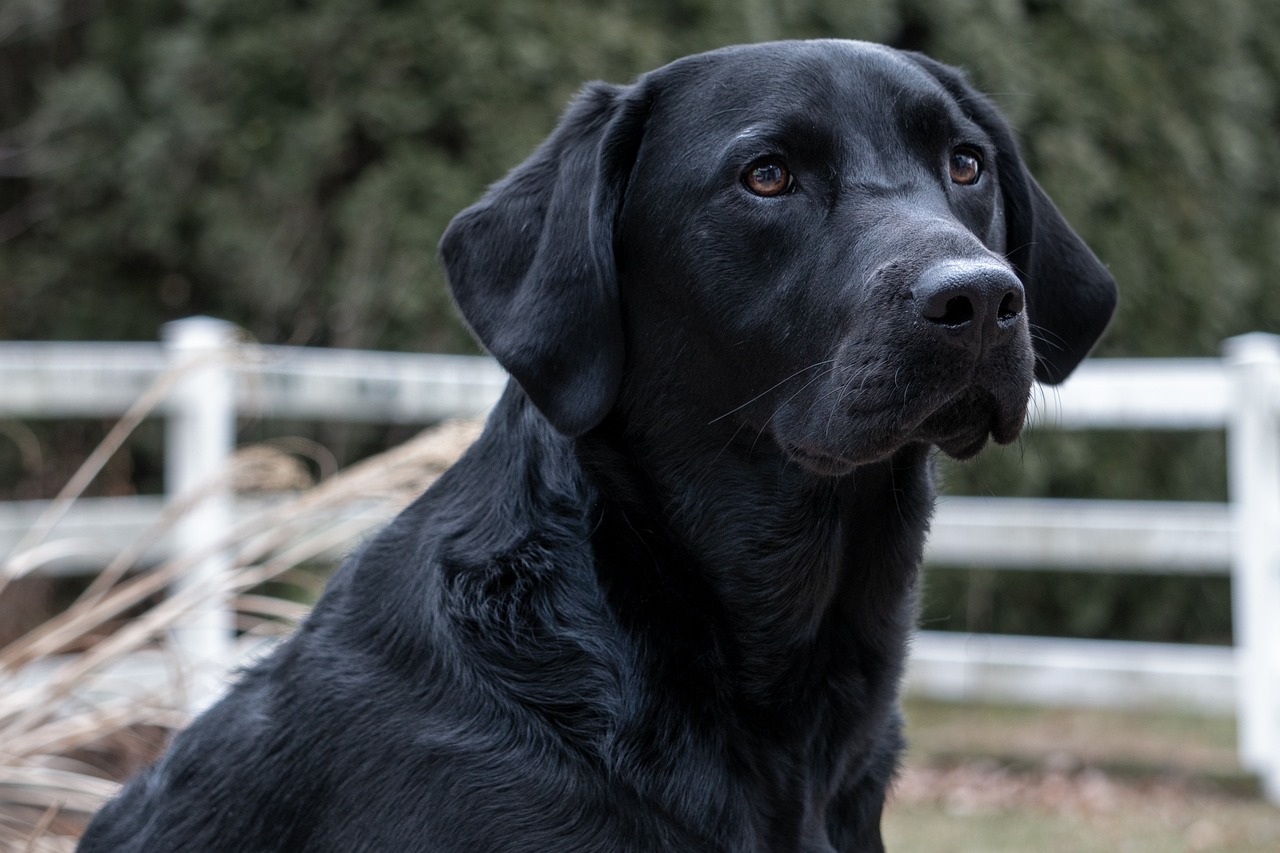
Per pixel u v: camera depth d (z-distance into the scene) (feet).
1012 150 13.60
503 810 10.60
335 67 38.19
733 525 11.87
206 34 38.93
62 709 18.25
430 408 28.63
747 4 39.27
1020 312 10.76
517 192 12.42
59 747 17.13
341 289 38.34
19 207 44.83
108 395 25.30
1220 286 46.32
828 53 12.16
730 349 11.87
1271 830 26.66
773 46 12.29
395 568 12.12
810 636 11.98
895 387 10.68
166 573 18.54
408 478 18.62
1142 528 31.63
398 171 37.93
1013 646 35.96
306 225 39.14
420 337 38.14
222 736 12.15
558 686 11.07
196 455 25.54
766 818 11.66
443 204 37.78
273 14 38.52
